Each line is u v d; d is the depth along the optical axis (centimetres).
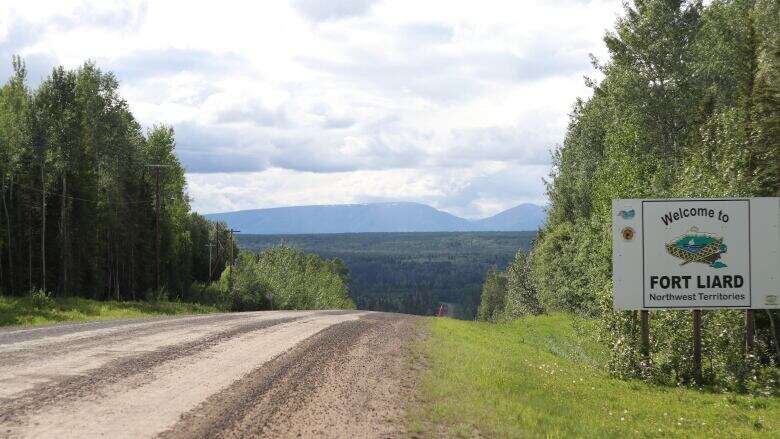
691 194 1825
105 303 3512
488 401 1041
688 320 1689
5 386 908
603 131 4566
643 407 1269
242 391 957
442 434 807
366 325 2209
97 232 6072
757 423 1149
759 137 1833
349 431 781
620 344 1728
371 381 1120
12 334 1567
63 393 878
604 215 3150
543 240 5719
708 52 3459
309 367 1212
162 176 7312
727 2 3769
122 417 769
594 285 3281
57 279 5675
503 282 14000
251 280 6794
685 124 3562
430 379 1186
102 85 5812
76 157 5234
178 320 2138
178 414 798
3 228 5153
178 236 8094
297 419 820
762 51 2527
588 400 1275
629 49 3719
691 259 1623
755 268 1603
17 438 664
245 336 1656
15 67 5275
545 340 2686
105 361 1156
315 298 8612
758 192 1803
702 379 1619
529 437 843
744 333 1673
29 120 4978
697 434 1053
